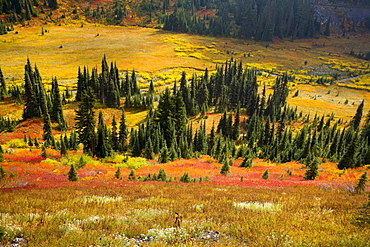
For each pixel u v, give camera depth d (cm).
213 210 1374
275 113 10412
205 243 915
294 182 3011
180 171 3997
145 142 5747
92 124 5119
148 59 19200
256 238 942
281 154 6175
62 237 906
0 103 10112
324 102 14175
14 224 1008
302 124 10350
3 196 1709
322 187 2556
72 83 13600
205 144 6456
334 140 6681
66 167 3978
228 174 3797
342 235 980
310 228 1060
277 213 1305
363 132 8581
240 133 9369
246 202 1602
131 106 10794
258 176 3719
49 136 6450
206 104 11031
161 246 871
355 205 1566
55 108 8338
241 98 11881
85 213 1255
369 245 879
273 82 17000
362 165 4609
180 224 1102
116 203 1535
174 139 5872
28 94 8331
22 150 5484
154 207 1453
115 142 6156
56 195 1797
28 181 2844
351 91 17100
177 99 6700
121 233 995
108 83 10525
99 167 4156
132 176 3219
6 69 14512
